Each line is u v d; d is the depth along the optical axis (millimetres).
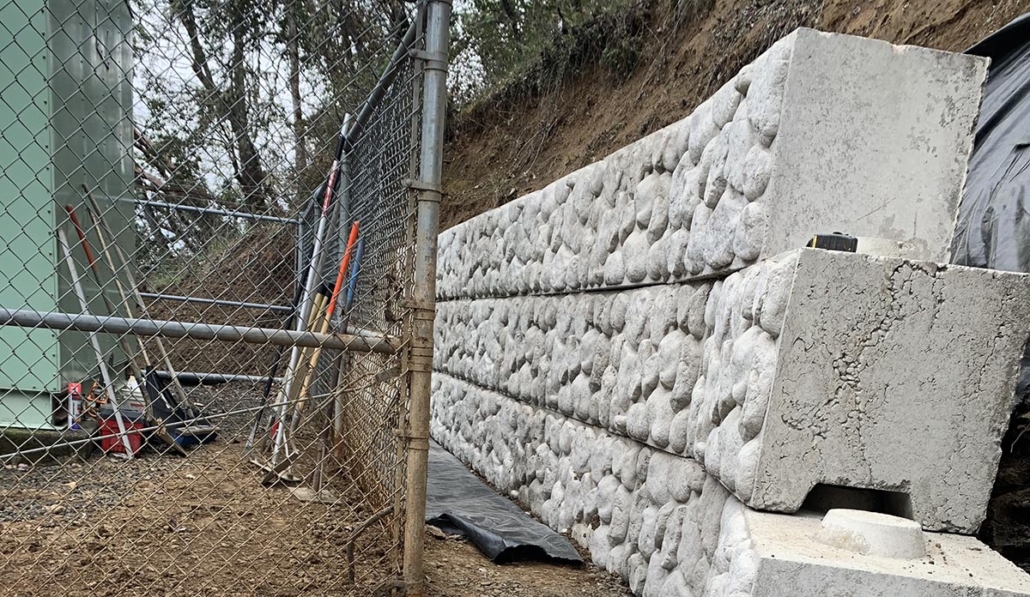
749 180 2395
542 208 4730
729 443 2201
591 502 3742
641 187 3414
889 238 2328
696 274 2836
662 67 8164
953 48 4246
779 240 2283
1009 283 1954
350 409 4023
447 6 2615
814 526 1935
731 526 2049
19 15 4125
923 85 2330
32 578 2598
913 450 1969
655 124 7598
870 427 1968
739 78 2555
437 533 3828
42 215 4223
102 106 5055
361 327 3932
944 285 1948
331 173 4219
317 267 4027
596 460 3750
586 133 9406
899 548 1761
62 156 4359
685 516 2734
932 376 1962
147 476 3945
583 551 3777
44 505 3348
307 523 3367
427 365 2664
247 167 3016
